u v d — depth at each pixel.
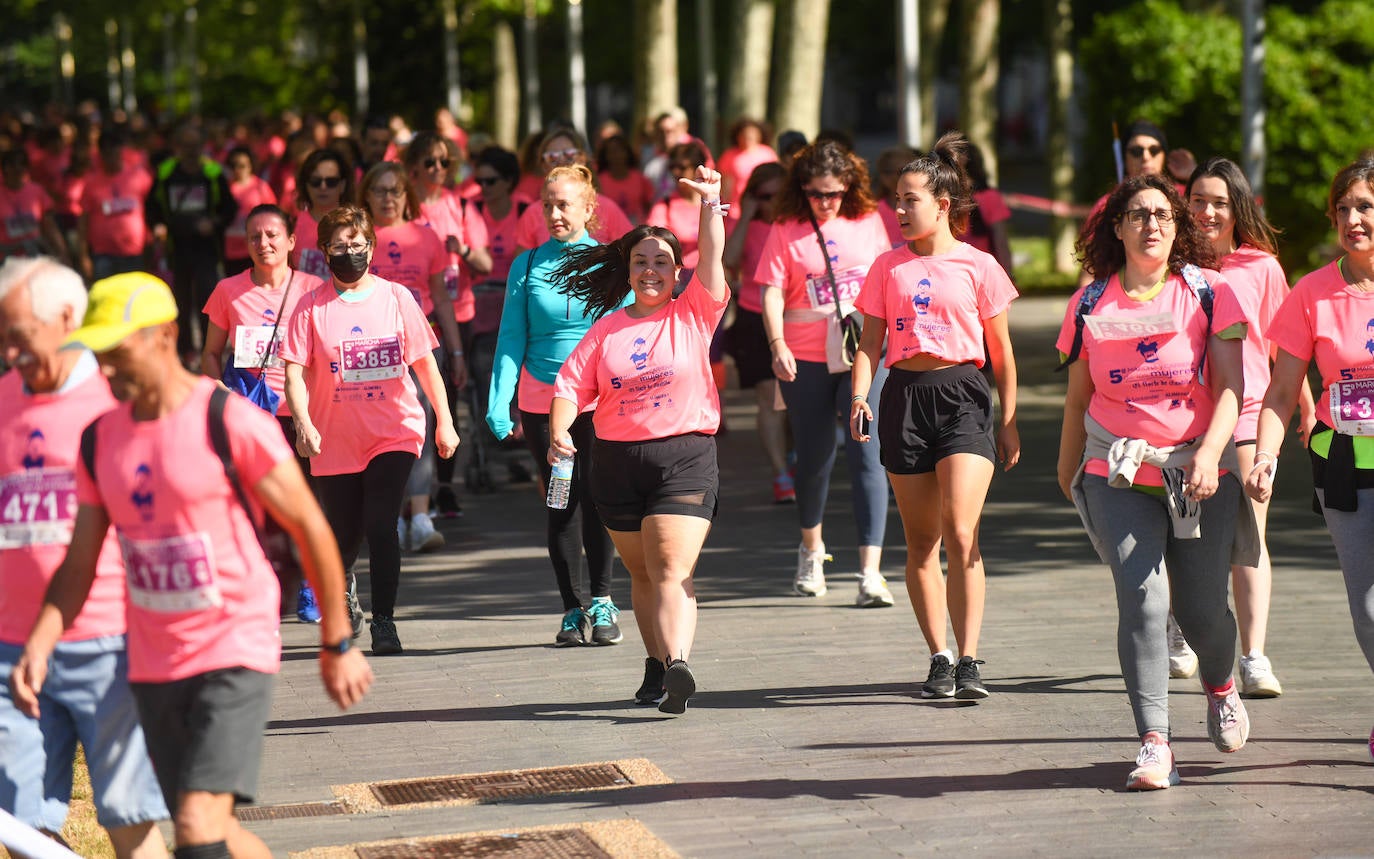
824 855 12.81
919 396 17.17
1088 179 57.72
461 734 16.48
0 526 11.36
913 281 17.23
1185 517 14.02
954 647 19.47
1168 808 13.72
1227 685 14.72
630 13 126.19
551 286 20.12
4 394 11.52
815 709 17.00
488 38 100.69
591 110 174.62
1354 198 13.90
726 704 17.28
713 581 23.53
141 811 11.34
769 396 29.25
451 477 28.66
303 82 110.06
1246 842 12.89
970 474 16.89
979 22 65.12
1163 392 14.20
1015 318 54.91
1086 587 22.52
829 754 15.46
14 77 187.12
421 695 18.00
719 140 60.25
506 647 20.09
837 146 21.50
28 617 11.42
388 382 19.84
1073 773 14.72
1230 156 53.56
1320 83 53.06
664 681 16.33
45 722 11.41
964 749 15.51
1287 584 22.45
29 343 11.28
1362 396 14.13
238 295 21.23
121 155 46.62
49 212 46.00
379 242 24.66
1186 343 14.17
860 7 142.25
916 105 45.41
